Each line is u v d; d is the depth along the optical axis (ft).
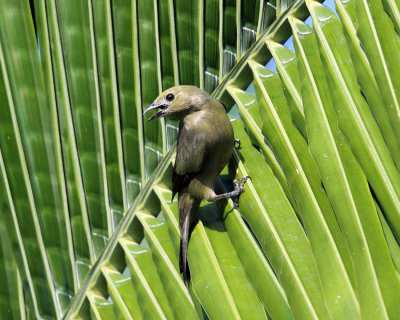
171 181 19.95
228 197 17.84
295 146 16.38
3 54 20.54
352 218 13.91
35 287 19.92
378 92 14.83
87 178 19.95
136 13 20.17
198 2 20.01
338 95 15.61
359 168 14.55
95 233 19.74
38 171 20.20
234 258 16.67
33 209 20.11
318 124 15.58
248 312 15.15
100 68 20.13
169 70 20.51
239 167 18.62
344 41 16.66
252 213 16.74
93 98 20.12
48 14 20.30
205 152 19.56
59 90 20.20
